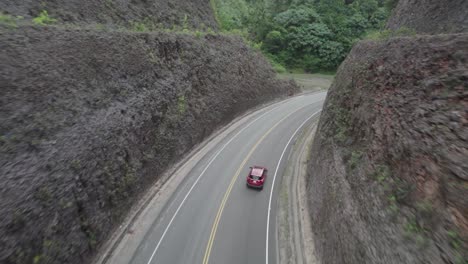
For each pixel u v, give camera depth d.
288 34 57.62
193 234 16.52
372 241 9.81
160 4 32.62
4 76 11.55
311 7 61.88
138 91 19.50
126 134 17.16
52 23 17.58
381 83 14.15
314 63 57.31
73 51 15.58
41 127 12.03
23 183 10.45
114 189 15.50
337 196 13.98
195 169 23.45
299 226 17.44
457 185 7.71
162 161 21.33
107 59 17.66
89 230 13.22
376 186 11.06
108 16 23.92
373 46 17.62
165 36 25.02
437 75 10.48
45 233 10.73
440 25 16.39
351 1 64.75
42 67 13.38
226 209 18.92
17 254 9.55
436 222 7.86
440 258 7.18
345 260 11.17
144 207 18.17
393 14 24.70
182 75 25.44
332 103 21.98
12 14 16.34
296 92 49.03
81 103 14.62
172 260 14.67
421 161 9.34
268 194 21.02
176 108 23.55
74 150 13.07
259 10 58.28
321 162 18.84
